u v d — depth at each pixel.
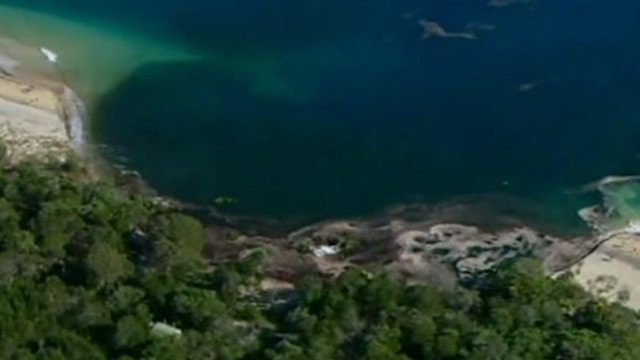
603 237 130.88
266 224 133.25
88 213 121.44
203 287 114.81
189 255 118.69
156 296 110.62
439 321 109.31
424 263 126.50
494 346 104.31
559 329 110.38
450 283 120.50
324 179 139.25
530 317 110.31
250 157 141.88
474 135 144.50
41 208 119.50
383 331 107.06
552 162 141.12
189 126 145.38
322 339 105.62
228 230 132.00
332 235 131.38
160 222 121.75
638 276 124.94
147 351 102.69
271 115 147.00
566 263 126.94
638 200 136.12
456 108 147.62
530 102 148.25
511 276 118.25
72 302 108.00
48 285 108.75
